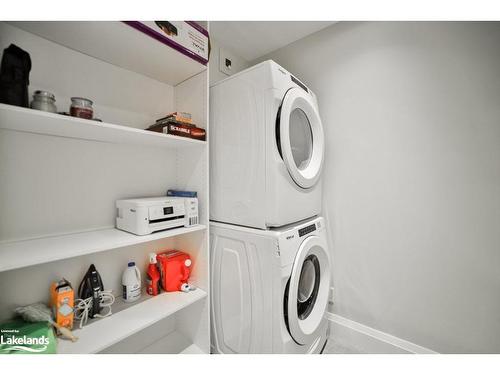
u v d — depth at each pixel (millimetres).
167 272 1332
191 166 1434
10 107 672
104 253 1216
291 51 1967
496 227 1226
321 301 1453
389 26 1520
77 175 1109
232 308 1301
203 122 1345
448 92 1335
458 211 1320
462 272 1315
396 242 1519
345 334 1702
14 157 935
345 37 1695
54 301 979
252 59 2201
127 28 945
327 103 1787
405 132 1472
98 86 1182
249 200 1237
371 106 1596
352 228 1692
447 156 1344
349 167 1693
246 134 1248
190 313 1444
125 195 1290
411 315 1476
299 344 1202
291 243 1165
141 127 1364
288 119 1188
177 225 1216
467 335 1309
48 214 1023
